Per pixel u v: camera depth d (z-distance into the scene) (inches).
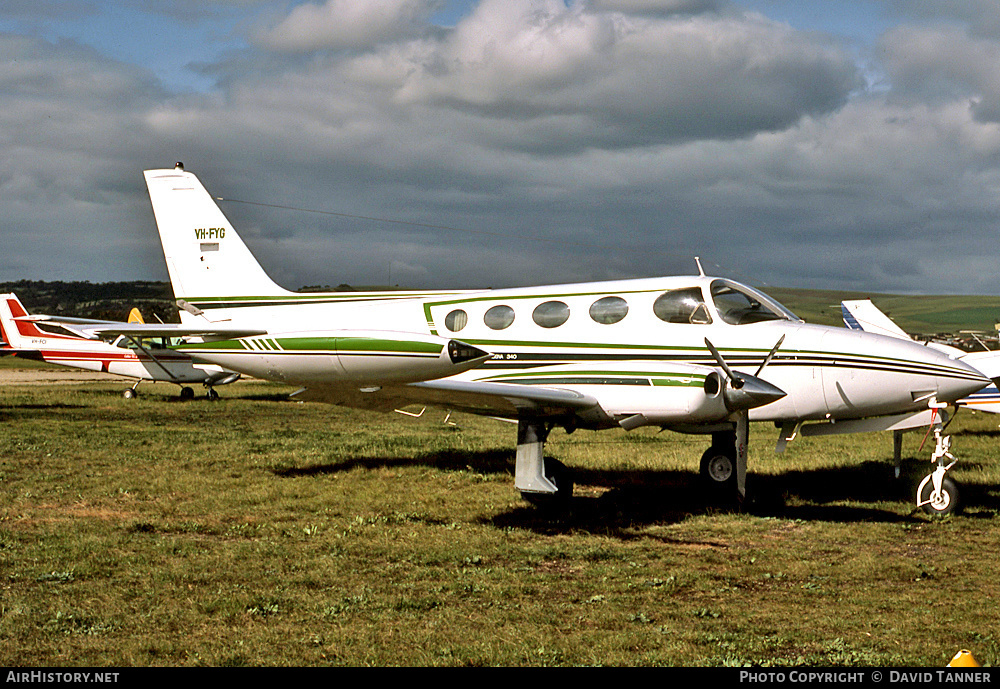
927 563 264.1
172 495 374.9
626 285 395.9
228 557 266.5
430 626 199.9
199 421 740.7
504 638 190.9
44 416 737.0
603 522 328.5
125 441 558.3
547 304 402.0
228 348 328.2
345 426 720.3
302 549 279.0
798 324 377.7
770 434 681.0
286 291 460.1
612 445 585.6
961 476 438.3
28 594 223.6
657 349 378.9
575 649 183.5
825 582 241.9
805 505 366.9
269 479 416.8
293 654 180.5
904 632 194.9
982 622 202.4
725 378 319.6
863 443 610.2
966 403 617.3
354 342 311.7
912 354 357.4
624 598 223.6
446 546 283.0
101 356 980.6
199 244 472.1
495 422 776.9
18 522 318.0
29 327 999.0
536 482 333.4
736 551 280.8
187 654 181.5
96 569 250.4
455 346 305.6
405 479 424.2
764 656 179.6
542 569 257.8
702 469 385.7
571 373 339.3
